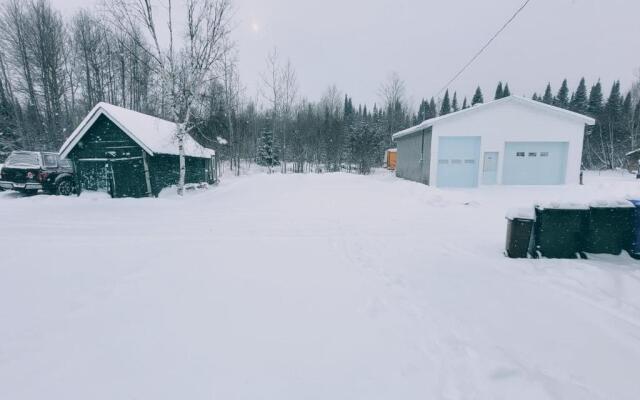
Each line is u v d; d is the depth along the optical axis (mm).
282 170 32281
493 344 2654
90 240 5965
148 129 14148
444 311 3225
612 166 32219
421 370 2297
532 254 5043
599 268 4445
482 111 16359
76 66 26781
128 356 2424
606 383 2221
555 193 13617
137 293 3576
